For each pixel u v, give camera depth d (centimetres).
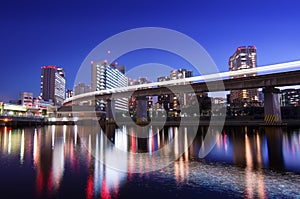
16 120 9369
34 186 979
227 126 5953
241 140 2809
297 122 5325
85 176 1143
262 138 2975
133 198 838
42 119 11406
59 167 1355
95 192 902
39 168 1330
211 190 919
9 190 926
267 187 950
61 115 13462
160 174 1182
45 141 3072
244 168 1312
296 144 2323
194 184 1002
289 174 1163
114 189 941
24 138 3591
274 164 1412
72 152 1988
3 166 1389
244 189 928
